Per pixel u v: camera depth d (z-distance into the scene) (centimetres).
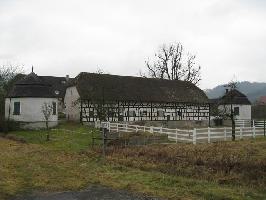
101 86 5312
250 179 1989
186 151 2569
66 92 5597
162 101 5597
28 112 4444
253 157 2270
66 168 2344
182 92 6009
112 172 2259
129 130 3744
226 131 3297
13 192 1833
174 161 2398
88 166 2419
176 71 6706
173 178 2064
